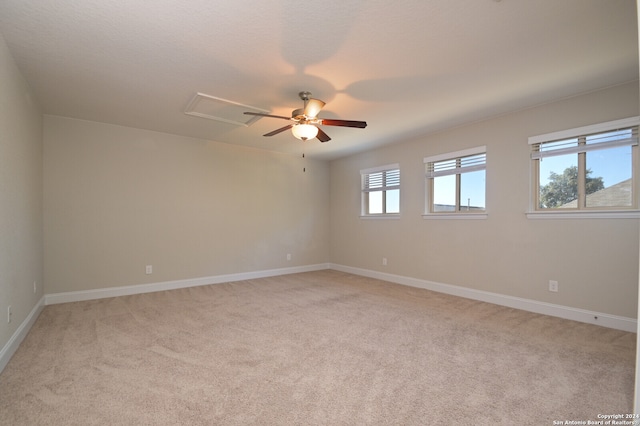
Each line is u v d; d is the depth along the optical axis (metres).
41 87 3.03
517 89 3.10
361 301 4.02
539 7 1.89
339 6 1.87
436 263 4.60
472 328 3.04
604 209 3.09
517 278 3.71
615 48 2.36
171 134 4.72
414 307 3.75
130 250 4.37
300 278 5.59
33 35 2.15
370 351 2.52
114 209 4.25
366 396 1.89
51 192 3.81
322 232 6.62
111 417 1.68
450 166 4.48
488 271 3.98
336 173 6.55
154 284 4.56
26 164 2.90
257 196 5.67
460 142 4.29
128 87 3.03
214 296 4.28
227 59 2.50
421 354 2.47
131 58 2.48
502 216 3.85
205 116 3.88
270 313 3.51
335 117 3.90
